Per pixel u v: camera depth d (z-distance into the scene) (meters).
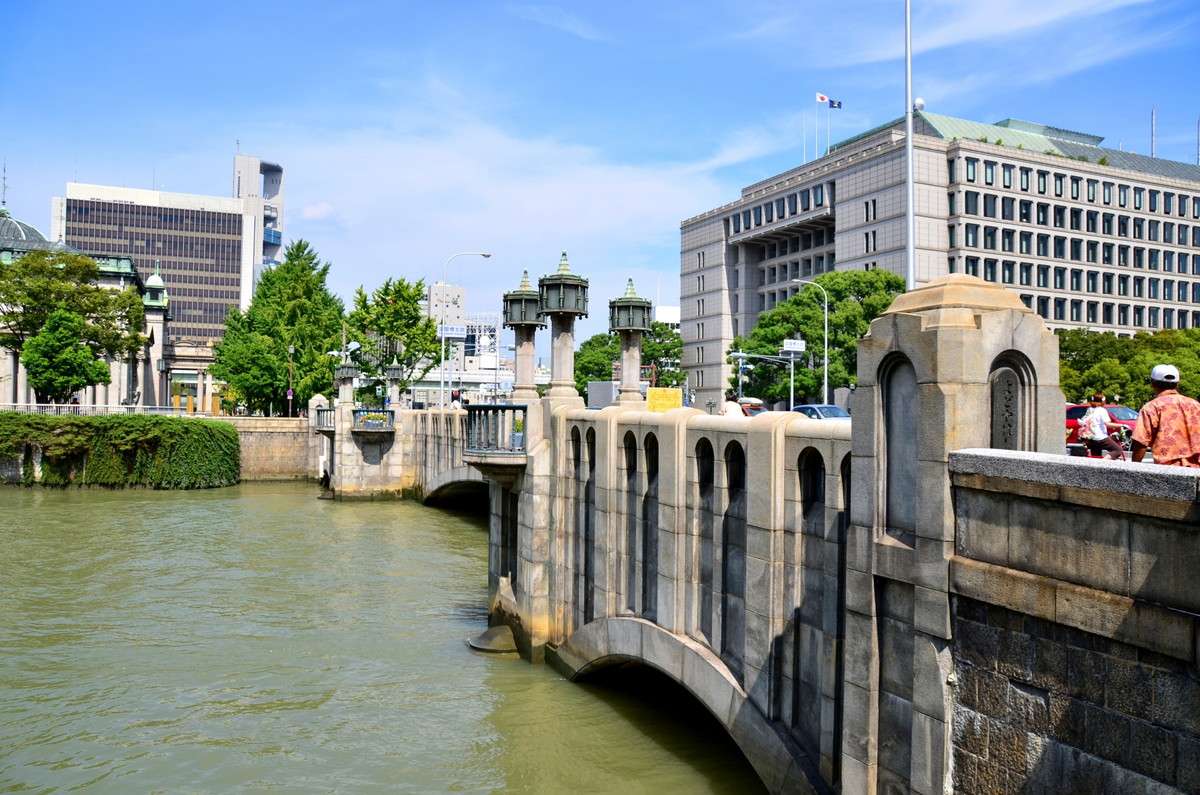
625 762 13.57
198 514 43.12
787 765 10.12
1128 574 5.88
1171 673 5.60
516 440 19.47
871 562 8.41
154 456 54.50
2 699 16.92
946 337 7.50
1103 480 6.00
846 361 69.50
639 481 14.43
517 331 20.73
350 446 49.59
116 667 18.91
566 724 15.11
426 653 19.64
